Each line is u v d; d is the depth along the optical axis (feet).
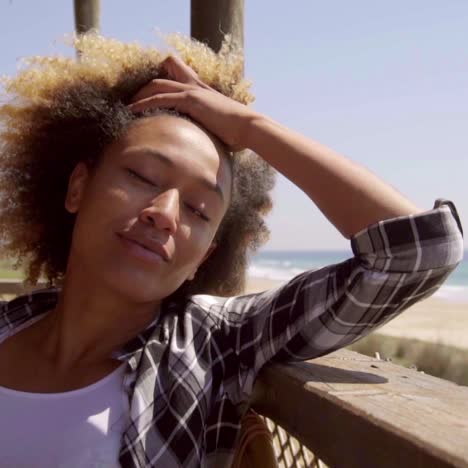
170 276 4.90
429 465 2.86
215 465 5.01
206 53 6.12
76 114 5.66
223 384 5.06
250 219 6.23
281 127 5.19
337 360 5.00
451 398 3.78
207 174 5.02
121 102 5.65
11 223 6.35
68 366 4.99
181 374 4.86
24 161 6.16
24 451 4.58
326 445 3.84
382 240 4.38
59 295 5.58
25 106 6.01
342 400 3.70
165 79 5.78
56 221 6.27
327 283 4.68
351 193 4.70
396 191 4.75
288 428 4.42
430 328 82.94
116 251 4.84
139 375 4.81
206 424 4.96
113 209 4.91
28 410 4.71
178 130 5.10
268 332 4.93
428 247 4.35
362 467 3.42
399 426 3.14
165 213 4.74
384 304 4.53
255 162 6.13
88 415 4.67
